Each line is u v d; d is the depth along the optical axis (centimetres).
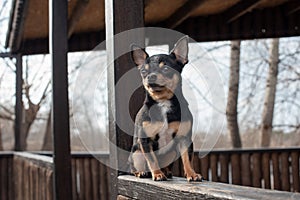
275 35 753
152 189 242
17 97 902
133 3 296
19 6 648
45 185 575
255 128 1592
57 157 507
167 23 748
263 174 836
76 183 855
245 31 755
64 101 515
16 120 909
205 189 205
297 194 176
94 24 766
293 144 1540
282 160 840
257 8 751
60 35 518
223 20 755
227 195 188
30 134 1825
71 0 630
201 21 761
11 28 761
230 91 1238
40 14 697
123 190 276
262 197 174
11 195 888
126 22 294
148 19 742
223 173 823
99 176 858
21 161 788
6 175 893
